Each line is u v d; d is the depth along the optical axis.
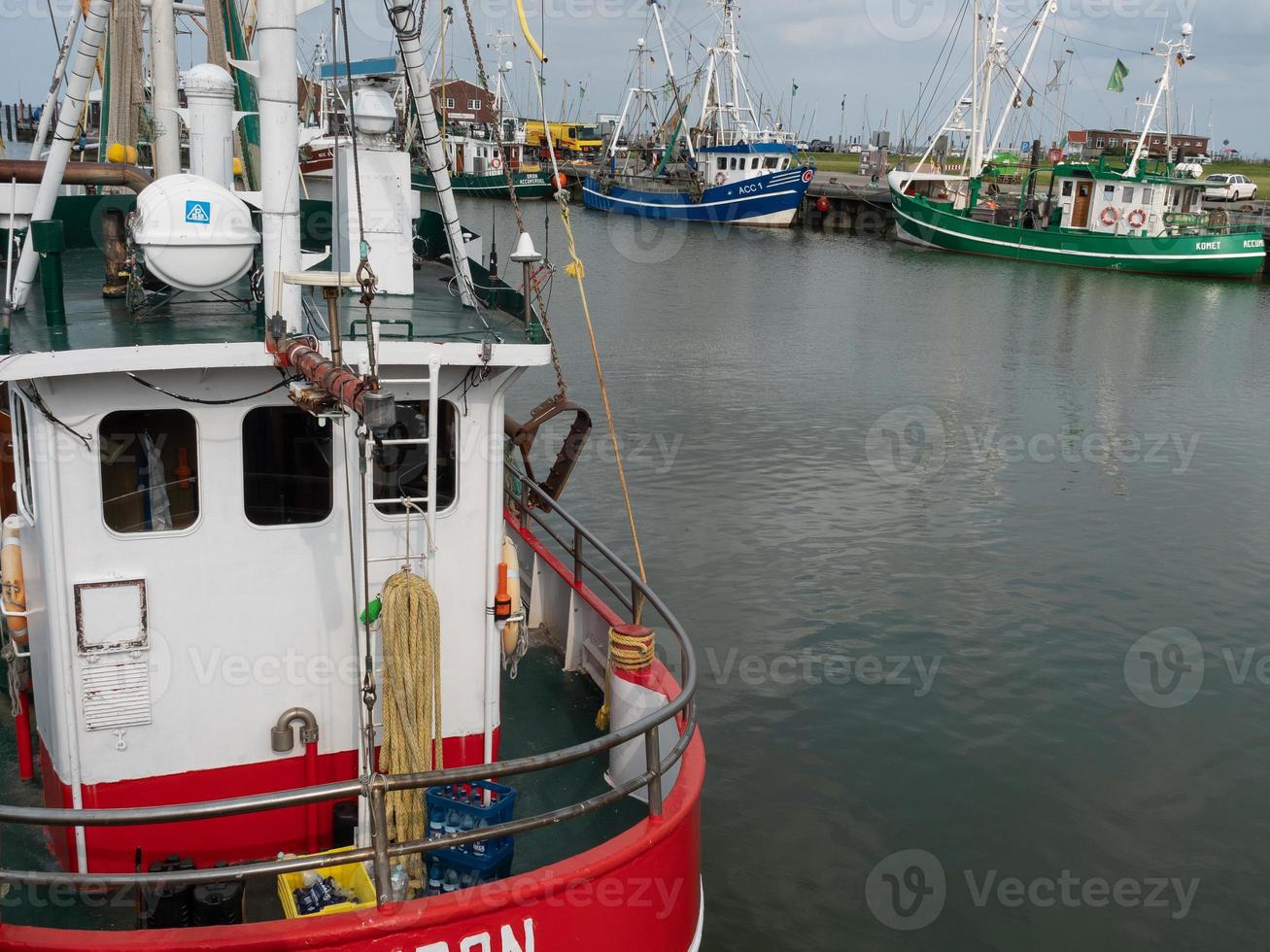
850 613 13.30
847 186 79.12
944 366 28.89
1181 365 30.28
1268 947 7.99
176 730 5.38
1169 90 52.22
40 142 6.87
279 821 5.61
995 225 56.41
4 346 4.88
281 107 4.94
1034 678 11.85
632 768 6.40
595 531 15.63
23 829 5.93
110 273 6.32
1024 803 9.63
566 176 79.75
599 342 30.12
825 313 37.62
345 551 5.46
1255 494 18.56
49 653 5.22
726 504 16.95
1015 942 7.95
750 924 8.02
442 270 7.80
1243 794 9.88
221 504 5.23
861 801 9.57
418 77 5.84
